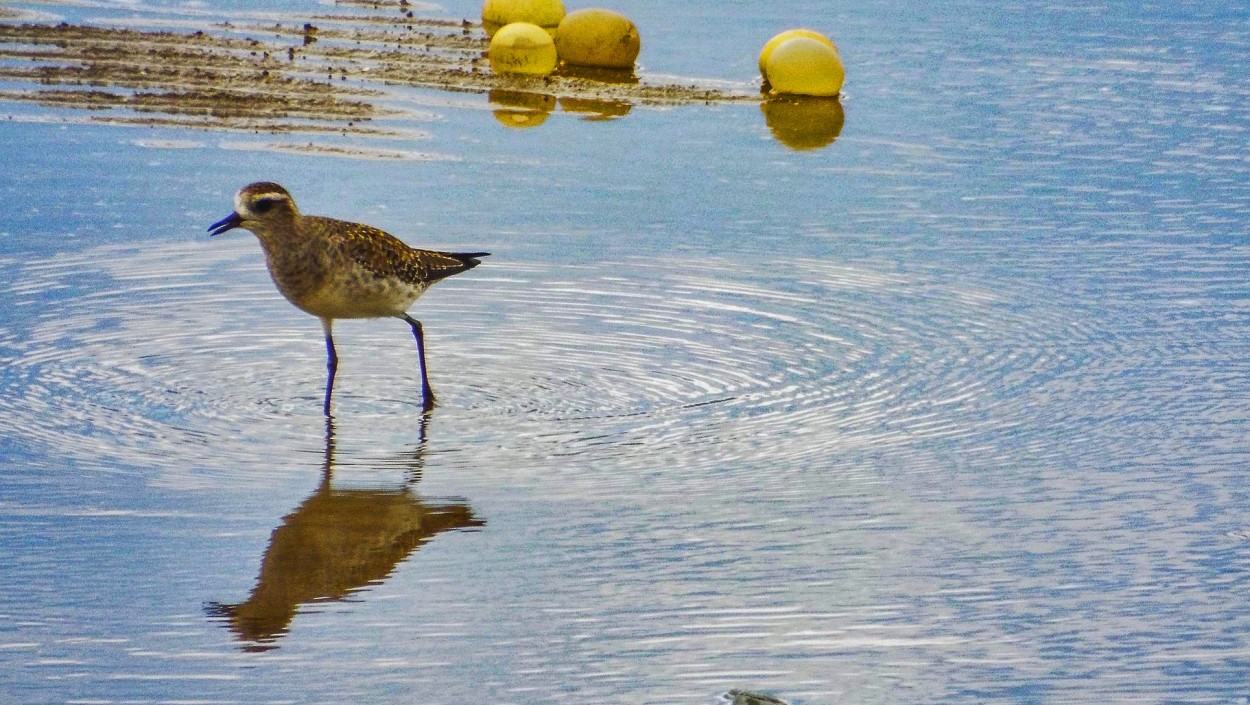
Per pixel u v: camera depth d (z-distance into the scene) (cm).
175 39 3303
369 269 1459
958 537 1230
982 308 1780
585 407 1484
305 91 2905
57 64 3002
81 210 2088
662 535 1224
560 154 2523
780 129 2764
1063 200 2294
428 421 1447
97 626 1068
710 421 1452
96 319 1673
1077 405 1503
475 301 1770
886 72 3312
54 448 1355
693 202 2245
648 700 991
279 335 1661
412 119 2734
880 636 1080
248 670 1016
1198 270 1942
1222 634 1089
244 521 1232
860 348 1644
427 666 1027
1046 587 1153
